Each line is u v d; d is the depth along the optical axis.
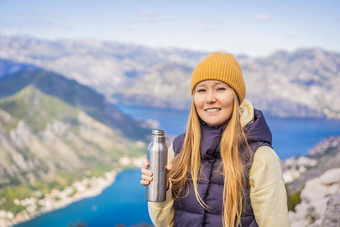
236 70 1.10
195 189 1.06
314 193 2.92
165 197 1.06
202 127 1.15
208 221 1.05
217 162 1.09
